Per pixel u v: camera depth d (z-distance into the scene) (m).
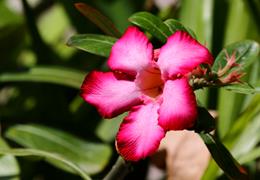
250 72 0.59
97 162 0.58
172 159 0.58
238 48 0.43
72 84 0.59
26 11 0.62
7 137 0.59
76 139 0.60
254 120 0.56
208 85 0.39
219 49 0.61
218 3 0.62
